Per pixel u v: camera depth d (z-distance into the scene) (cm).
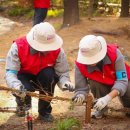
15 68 649
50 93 688
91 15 1822
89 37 619
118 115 739
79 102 652
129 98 696
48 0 1358
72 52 1262
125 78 650
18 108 662
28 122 584
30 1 1422
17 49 644
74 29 1502
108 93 685
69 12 1552
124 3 1891
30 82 680
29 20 2070
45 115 717
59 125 600
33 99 856
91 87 686
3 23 1969
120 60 645
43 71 670
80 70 654
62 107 806
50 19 1933
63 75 673
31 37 627
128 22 1606
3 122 717
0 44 1522
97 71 651
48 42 622
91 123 670
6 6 2330
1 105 832
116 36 1466
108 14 2130
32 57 651
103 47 625
